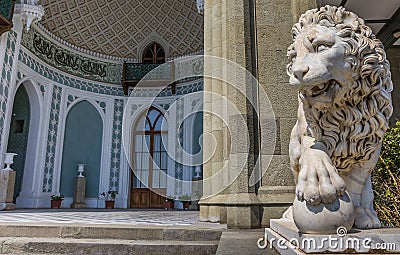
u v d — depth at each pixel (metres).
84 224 3.73
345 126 1.52
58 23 13.43
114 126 14.66
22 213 7.17
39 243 3.22
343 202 1.32
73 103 13.77
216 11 4.24
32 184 11.72
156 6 15.15
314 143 1.55
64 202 12.84
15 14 10.30
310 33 1.41
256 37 3.85
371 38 1.49
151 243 3.13
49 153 12.56
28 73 11.57
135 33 15.60
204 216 4.09
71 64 13.95
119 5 14.95
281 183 3.49
